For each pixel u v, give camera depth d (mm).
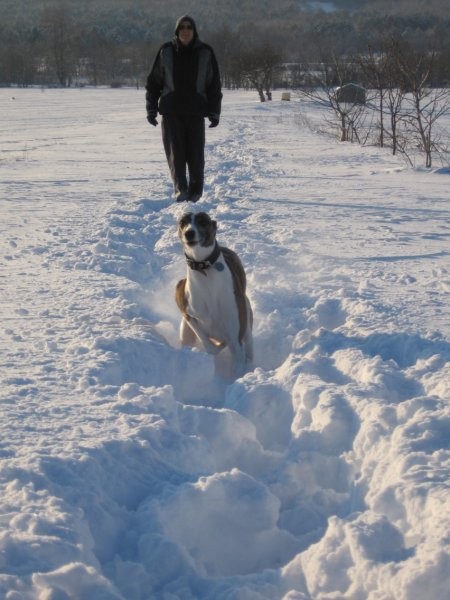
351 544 2023
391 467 2463
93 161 12281
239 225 6809
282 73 50000
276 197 8422
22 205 8000
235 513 2342
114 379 3359
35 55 85688
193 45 7930
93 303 4410
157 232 6691
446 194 8680
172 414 2930
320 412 2965
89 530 2145
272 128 20344
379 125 16859
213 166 11531
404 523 2215
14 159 12742
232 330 3891
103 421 2773
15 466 2342
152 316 4555
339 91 19484
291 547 2354
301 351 3711
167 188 9148
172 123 8047
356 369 3350
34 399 2967
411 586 1827
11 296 4539
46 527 2037
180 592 1999
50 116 27344
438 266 5266
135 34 106875
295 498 2604
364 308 4211
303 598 1913
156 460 2551
